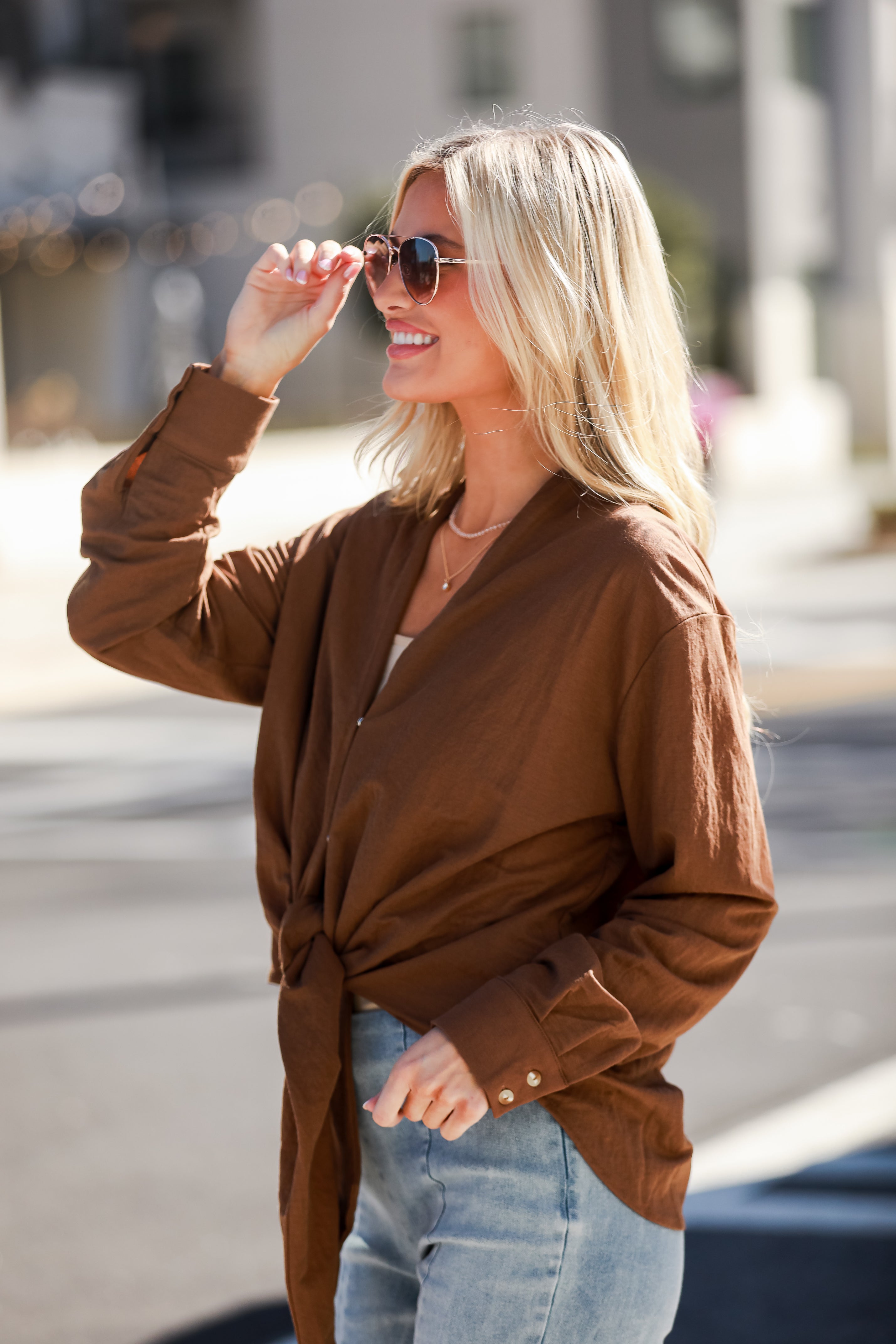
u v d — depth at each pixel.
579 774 2.70
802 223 46.66
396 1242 2.89
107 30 42.41
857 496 37.03
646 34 44.03
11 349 42.44
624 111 44.62
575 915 2.76
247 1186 5.98
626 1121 2.69
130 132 42.19
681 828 2.62
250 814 12.13
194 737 15.25
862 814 11.33
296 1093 2.69
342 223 40.81
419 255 2.80
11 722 16.16
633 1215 2.70
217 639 3.15
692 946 2.61
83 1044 7.44
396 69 43.75
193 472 3.00
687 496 2.95
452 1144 2.70
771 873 2.70
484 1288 2.67
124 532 2.99
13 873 10.55
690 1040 7.36
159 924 9.31
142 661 3.09
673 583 2.67
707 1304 5.03
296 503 28.23
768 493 37.78
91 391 42.47
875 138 48.31
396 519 3.14
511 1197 2.66
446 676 2.72
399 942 2.71
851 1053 7.13
